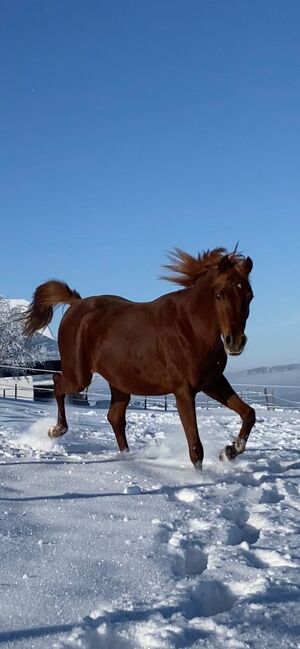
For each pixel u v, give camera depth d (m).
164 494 5.80
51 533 4.60
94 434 10.92
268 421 16.28
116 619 3.15
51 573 3.81
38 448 8.40
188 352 6.94
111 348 7.59
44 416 15.13
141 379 7.36
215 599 3.64
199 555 4.33
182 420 7.02
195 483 6.43
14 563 3.96
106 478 6.41
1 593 3.49
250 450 9.37
